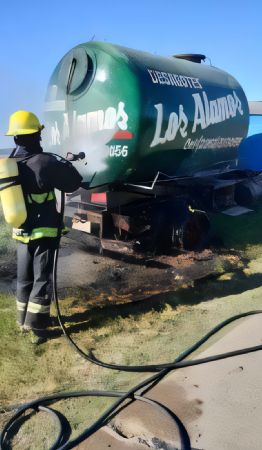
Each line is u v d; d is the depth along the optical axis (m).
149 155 6.14
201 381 3.37
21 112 4.28
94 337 4.30
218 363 3.59
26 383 3.61
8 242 7.06
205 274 5.83
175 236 6.81
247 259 6.64
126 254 6.61
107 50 5.87
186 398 3.17
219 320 4.61
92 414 3.17
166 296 5.22
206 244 7.22
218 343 3.93
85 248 6.93
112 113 5.85
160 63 6.44
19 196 4.07
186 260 6.41
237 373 3.42
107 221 6.40
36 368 3.81
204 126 7.01
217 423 2.88
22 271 4.32
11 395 3.47
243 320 4.44
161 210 6.85
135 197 6.54
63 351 4.04
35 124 4.26
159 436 2.80
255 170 10.75
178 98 6.39
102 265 6.22
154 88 5.98
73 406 3.28
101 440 2.83
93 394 3.37
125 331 4.43
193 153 7.05
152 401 3.11
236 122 8.03
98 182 6.18
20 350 4.07
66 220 6.91
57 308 4.21
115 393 3.32
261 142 11.05
